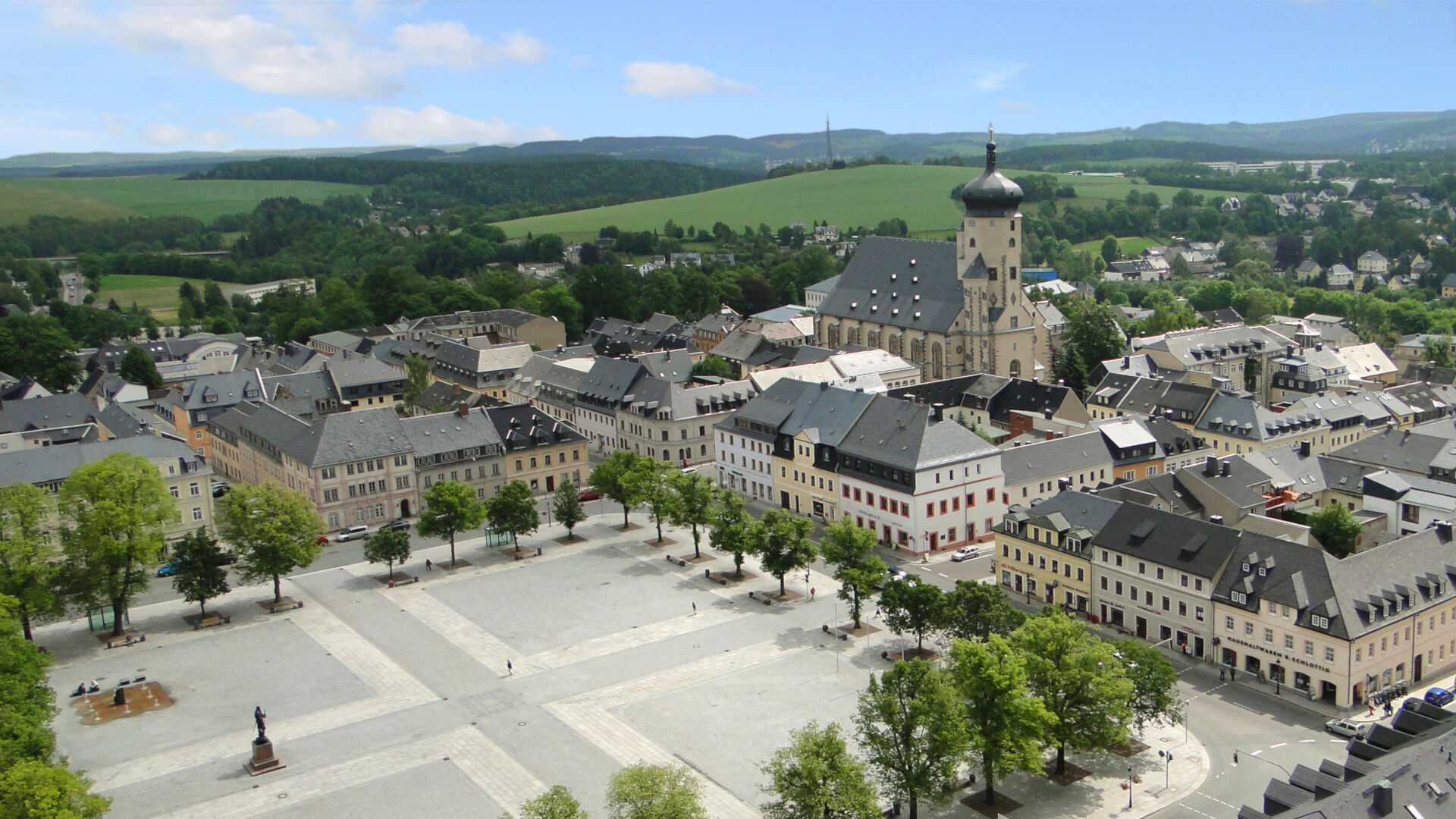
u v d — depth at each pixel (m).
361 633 150.00
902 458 174.88
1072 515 149.88
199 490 194.00
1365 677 118.44
